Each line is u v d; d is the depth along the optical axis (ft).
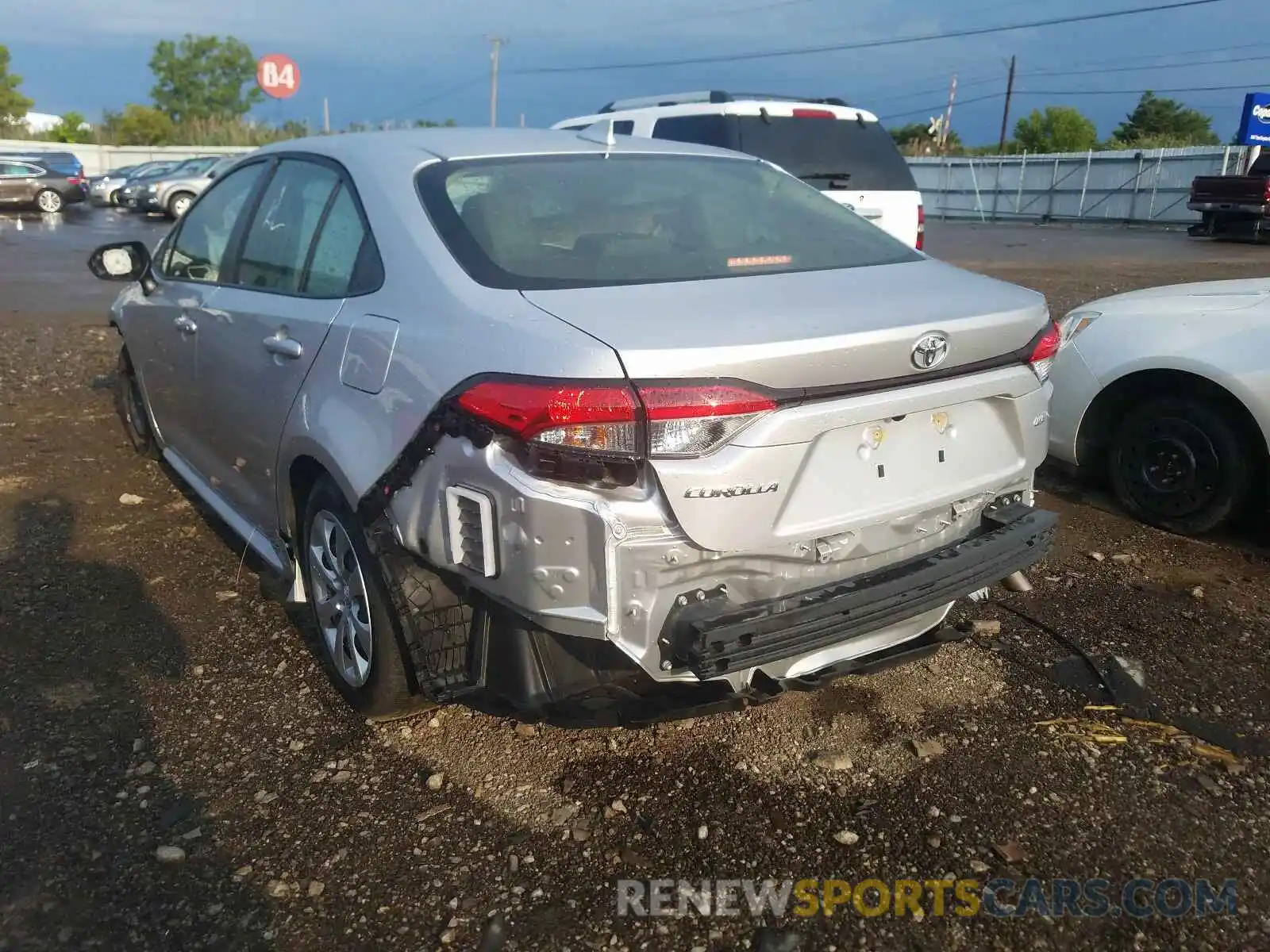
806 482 8.09
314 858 8.64
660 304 8.28
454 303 8.65
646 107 31.04
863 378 8.15
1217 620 12.64
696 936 7.86
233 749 10.12
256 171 13.34
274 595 13.46
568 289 8.62
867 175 28.43
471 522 8.12
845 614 8.29
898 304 8.80
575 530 7.53
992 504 9.78
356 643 10.58
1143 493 15.57
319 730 10.45
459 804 9.31
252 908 8.09
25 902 8.09
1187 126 214.28
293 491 11.26
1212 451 14.64
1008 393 9.36
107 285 45.03
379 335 9.23
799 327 7.95
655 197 10.73
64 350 29.27
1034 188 110.01
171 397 15.05
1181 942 7.79
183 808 9.24
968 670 11.53
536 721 8.78
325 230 10.98
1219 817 9.11
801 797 9.38
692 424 7.43
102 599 13.32
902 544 8.89
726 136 26.76
